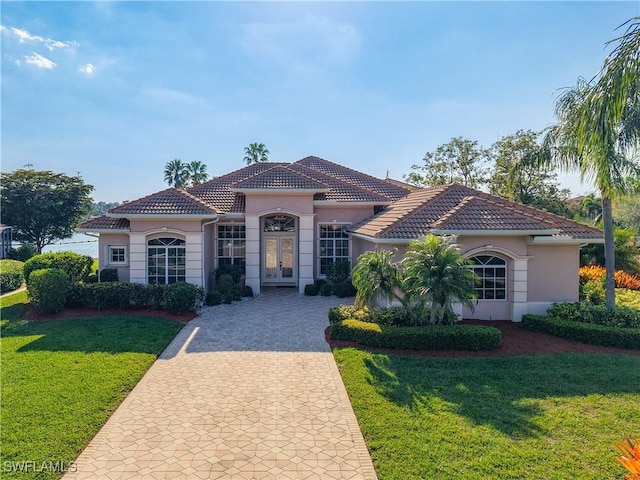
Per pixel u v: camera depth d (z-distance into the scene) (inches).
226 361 454.0
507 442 278.2
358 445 285.1
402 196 989.2
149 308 683.4
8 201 1764.3
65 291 652.7
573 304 593.0
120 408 340.8
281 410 337.7
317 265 904.9
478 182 1619.1
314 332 568.1
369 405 335.6
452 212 610.5
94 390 361.7
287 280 952.9
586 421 307.4
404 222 617.6
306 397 362.6
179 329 575.2
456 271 475.5
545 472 245.1
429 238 490.0
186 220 743.7
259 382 396.2
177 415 329.1
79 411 323.3
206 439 293.4
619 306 593.3
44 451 269.0
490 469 248.1
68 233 2020.2
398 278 506.0
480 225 585.0
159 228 740.0
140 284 685.9
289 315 669.9
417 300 486.6
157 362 450.9
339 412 334.3
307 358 463.5
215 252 893.2
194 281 746.8
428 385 374.3
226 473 254.7
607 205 576.1
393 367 419.2
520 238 600.7
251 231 845.2
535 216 645.3
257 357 466.6
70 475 251.3
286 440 292.0
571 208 1625.2
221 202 918.4
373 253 523.2
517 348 481.1
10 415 315.3
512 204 700.0
